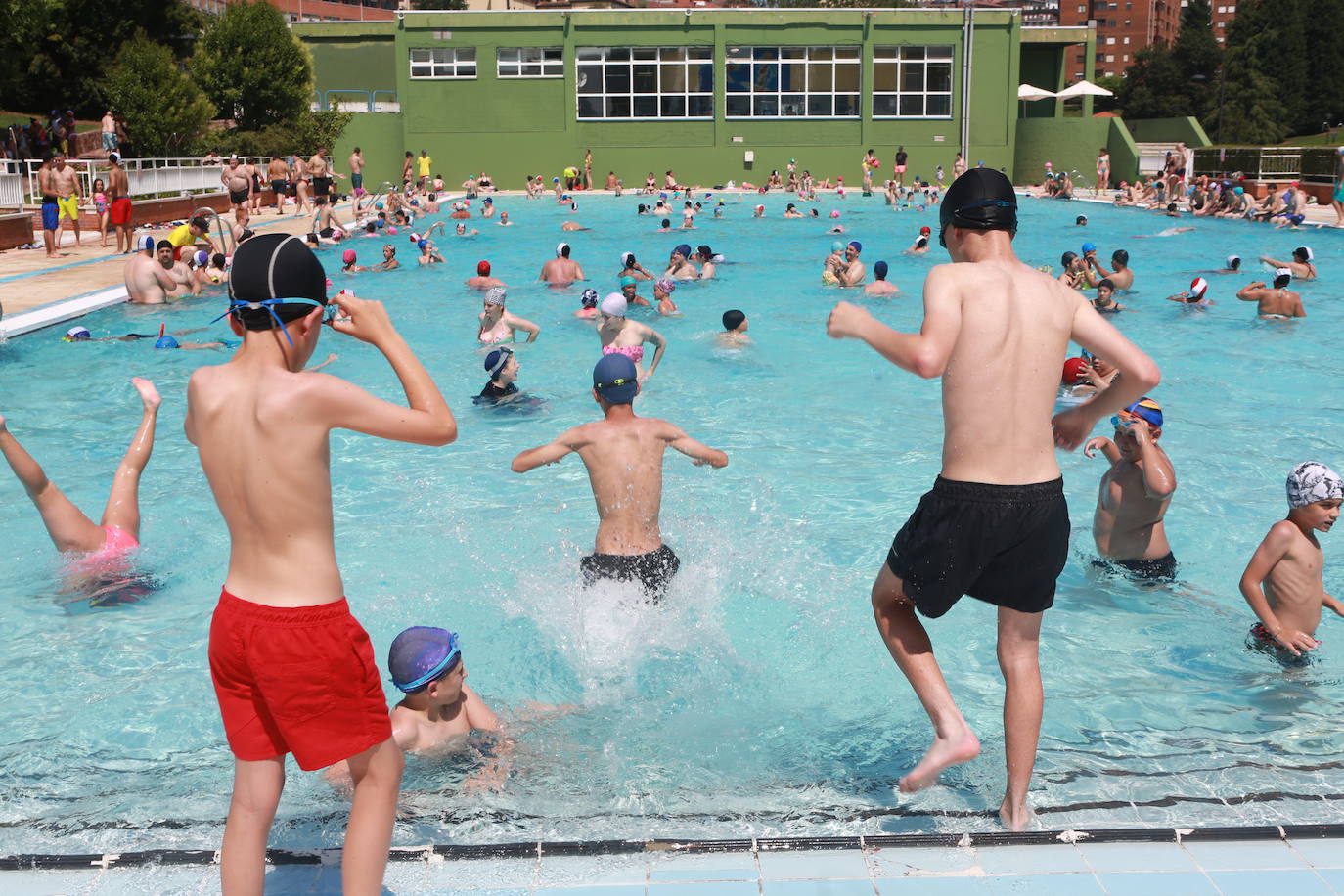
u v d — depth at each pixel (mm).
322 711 2520
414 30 40875
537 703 4211
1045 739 3865
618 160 41875
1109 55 135875
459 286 16703
